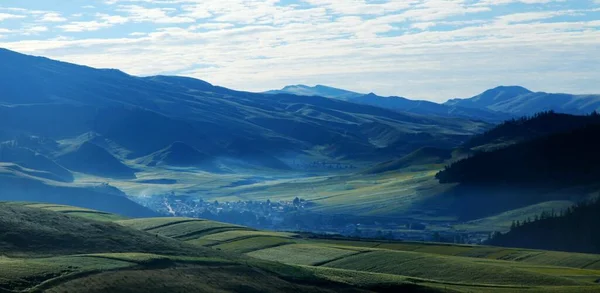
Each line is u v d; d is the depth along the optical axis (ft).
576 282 544.62
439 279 541.75
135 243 461.78
